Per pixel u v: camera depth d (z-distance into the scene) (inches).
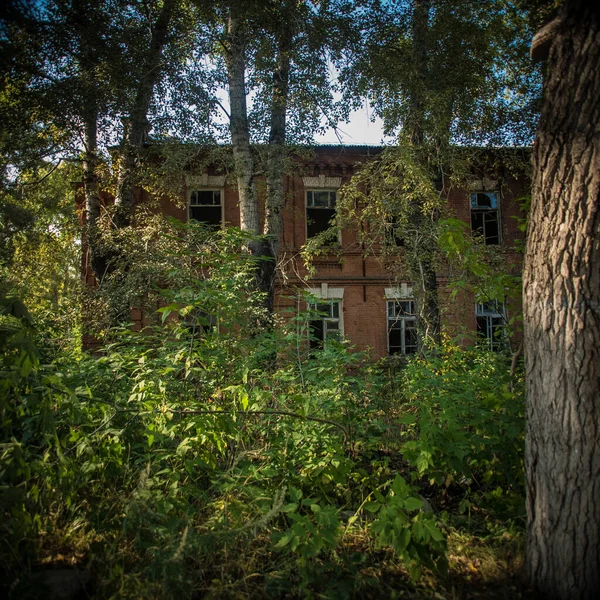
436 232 370.0
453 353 213.9
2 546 107.2
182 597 100.3
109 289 395.2
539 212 109.8
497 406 146.5
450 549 125.7
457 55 450.0
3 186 436.5
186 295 164.9
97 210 480.4
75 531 121.9
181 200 501.0
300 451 148.7
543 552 106.7
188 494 133.0
